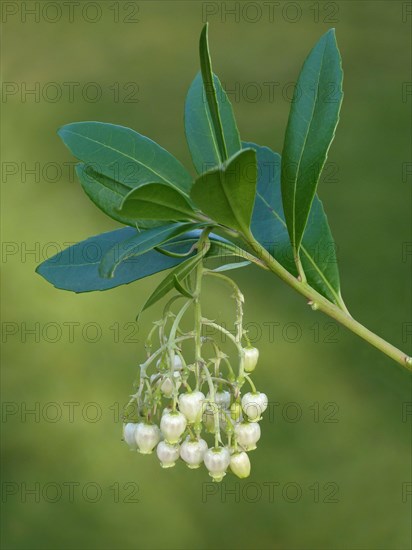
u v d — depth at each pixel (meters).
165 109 1.51
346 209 1.22
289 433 0.96
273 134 1.38
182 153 1.41
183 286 0.42
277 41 1.69
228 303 1.07
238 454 0.42
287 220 0.42
